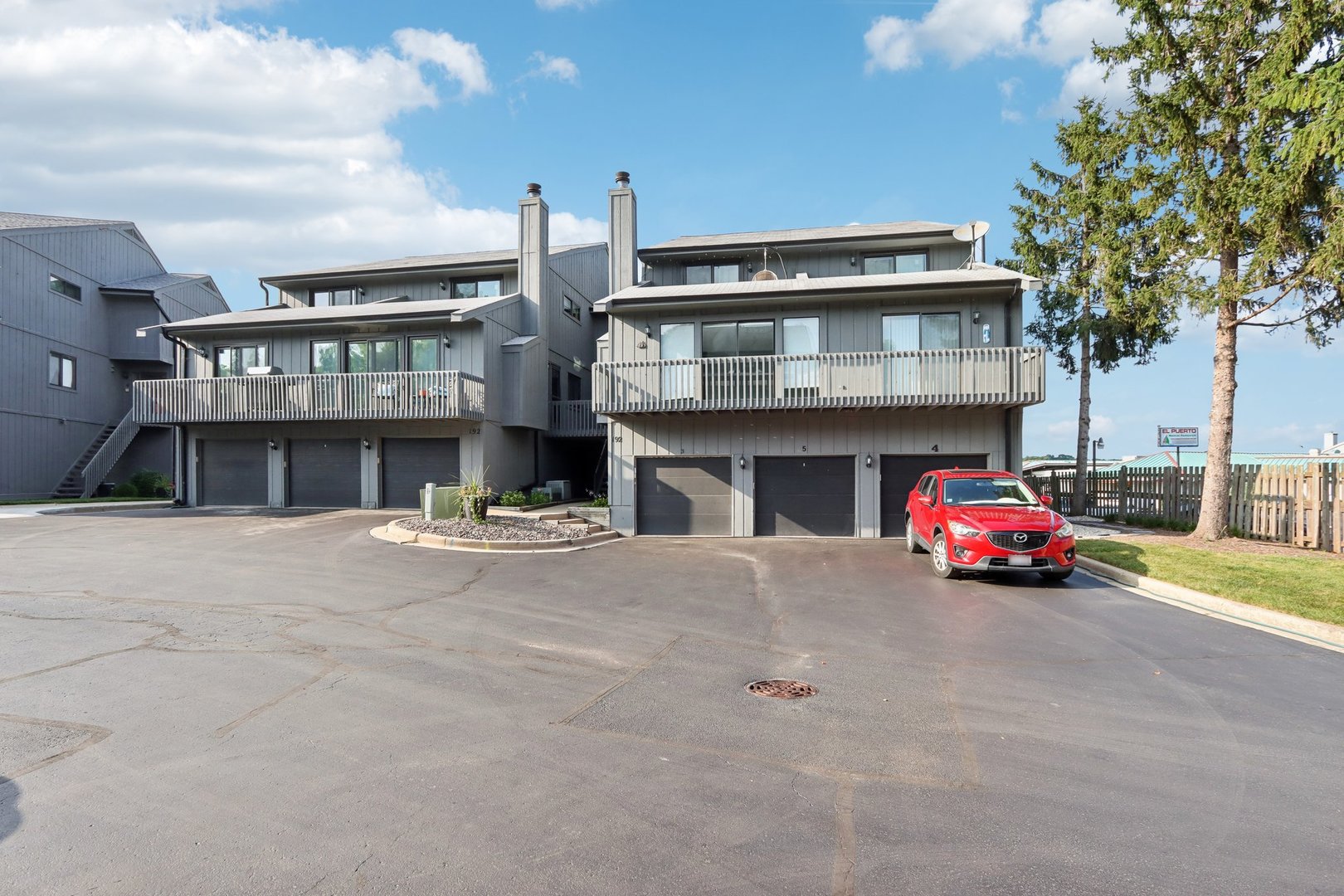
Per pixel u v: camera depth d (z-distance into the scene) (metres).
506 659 6.13
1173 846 3.21
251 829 3.25
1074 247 21.48
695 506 17.66
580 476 27.92
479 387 20.36
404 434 20.94
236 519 17.53
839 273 21.84
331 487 21.36
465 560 11.78
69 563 10.81
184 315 30.05
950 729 4.62
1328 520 12.14
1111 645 6.80
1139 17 12.80
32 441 24.47
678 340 18.02
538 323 23.52
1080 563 11.80
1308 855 3.15
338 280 25.67
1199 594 8.72
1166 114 12.28
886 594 9.36
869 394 16.17
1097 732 4.61
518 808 3.48
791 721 4.75
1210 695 5.34
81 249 26.89
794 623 7.66
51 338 25.34
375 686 5.30
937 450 16.77
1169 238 13.02
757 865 3.00
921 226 22.70
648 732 4.52
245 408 20.59
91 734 4.32
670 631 7.24
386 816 3.39
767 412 16.84
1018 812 3.51
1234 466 14.34
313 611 7.82
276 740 4.27
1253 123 11.94
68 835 3.18
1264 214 11.22
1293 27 10.68
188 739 4.27
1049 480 23.09
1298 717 4.89
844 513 17.11
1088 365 21.12
